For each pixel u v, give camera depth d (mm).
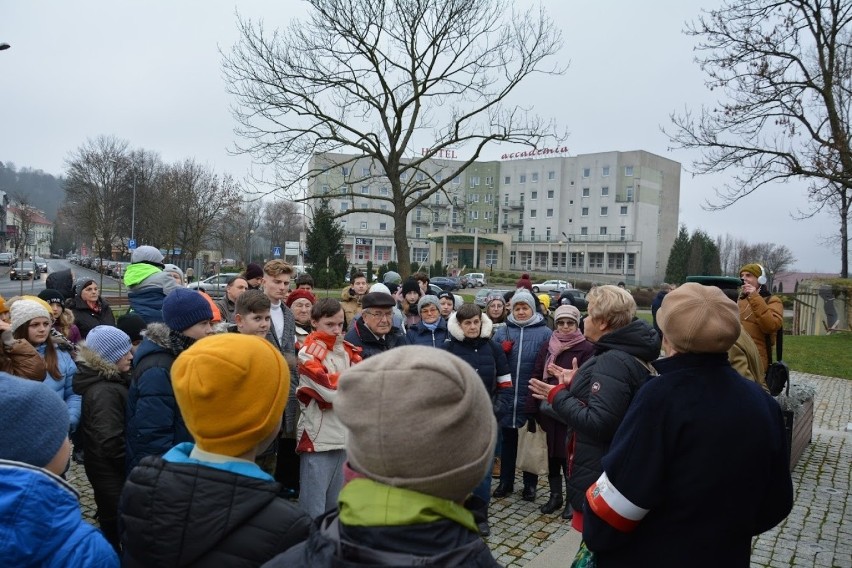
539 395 3160
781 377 5500
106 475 3160
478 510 1349
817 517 4805
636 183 72188
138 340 4500
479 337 4969
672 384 1932
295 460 4715
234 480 1619
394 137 16062
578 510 2848
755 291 5605
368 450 1177
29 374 3270
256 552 1575
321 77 15414
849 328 20312
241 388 1685
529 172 81188
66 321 6121
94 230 35500
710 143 14281
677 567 1859
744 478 1849
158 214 33969
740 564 1892
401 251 16469
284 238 71375
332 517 1353
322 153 16641
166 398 2904
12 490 1449
